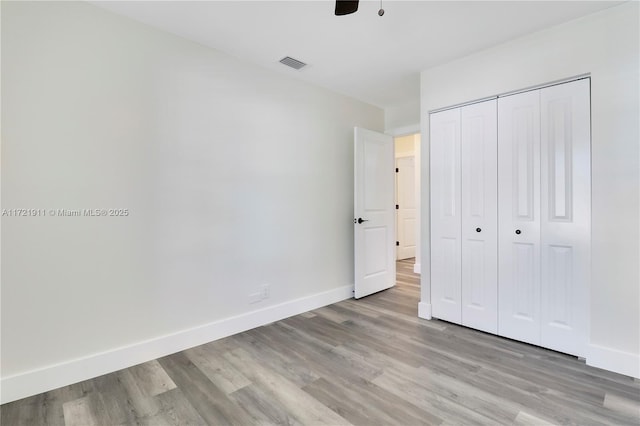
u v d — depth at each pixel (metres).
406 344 2.39
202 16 2.09
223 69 2.56
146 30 2.16
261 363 2.11
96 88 1.96
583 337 2.12
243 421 1.54
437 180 2.87
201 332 2.42
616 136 1.97
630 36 1.92
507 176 2.45
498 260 2.51
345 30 2.26
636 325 1.91
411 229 6.26
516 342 2.41
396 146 6.20
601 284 2.02
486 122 2.57
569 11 2.02
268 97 2.87
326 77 3.09
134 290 2.12
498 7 1.98
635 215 1.91
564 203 2.19
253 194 2.77
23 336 1.74
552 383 1.84
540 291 2.30
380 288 3.88
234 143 2.63
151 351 2.17
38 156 1.77
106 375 1.96
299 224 3.14
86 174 1.93
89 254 1.94
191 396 1.74
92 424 1.53
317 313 3.13
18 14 1.72
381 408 1.62
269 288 2.89
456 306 2.77
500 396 1.72
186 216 2.36
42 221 1.79
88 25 1.93
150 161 2.18
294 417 1.56
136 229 2.12
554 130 2.23
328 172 3.44
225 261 2.58
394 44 2.45
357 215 3.54
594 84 2.04
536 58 2.28
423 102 2.93
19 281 1.72
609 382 1.85
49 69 1.80
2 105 1.67
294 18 2.11
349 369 2.02
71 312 1.88
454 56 2.65
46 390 1.79
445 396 1.72
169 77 2.27
